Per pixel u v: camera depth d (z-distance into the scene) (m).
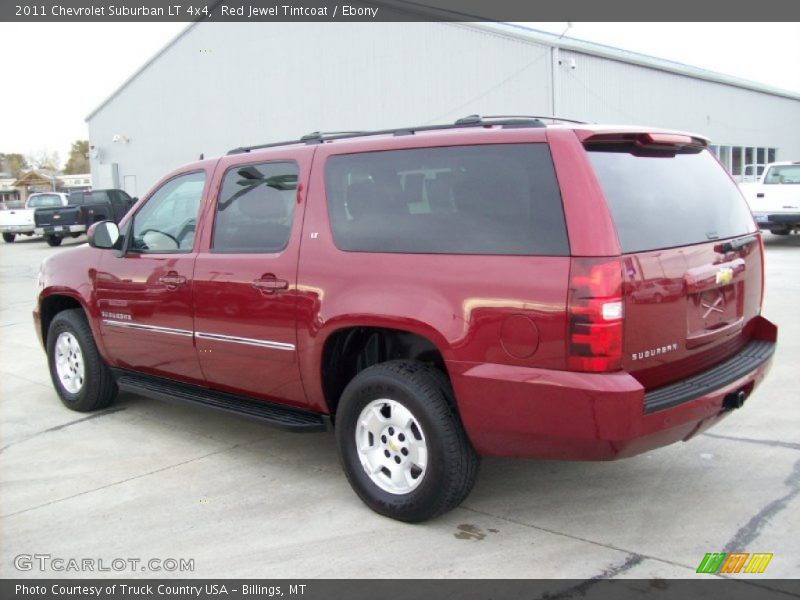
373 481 4.02
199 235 4.84
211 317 4.68
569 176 3.36
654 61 26.61
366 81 25.20
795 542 3.61
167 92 31.50
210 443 5.27
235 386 4.75
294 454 5.02
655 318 3.39
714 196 4.10
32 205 28.02
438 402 3.69
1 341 9.28
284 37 27.16
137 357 5.40
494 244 3.52
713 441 4.94
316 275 4.11
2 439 5.47
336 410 4.32
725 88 30.81
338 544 3.73
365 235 3.99
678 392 3.48
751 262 4.24
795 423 5.21
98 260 5.57
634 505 4.06
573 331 3.23
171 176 5.20
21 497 4.42
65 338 6.05
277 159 4.50
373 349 4.31
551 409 3.31
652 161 3.76
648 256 3.39
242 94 28.81
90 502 4.32
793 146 38.75
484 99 22.67
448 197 3.71
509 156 3.55
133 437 5.44
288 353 4.28
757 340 4.38
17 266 18.50
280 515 4.07
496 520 3.93
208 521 4.03
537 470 4.57
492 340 3.45
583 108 22.56
